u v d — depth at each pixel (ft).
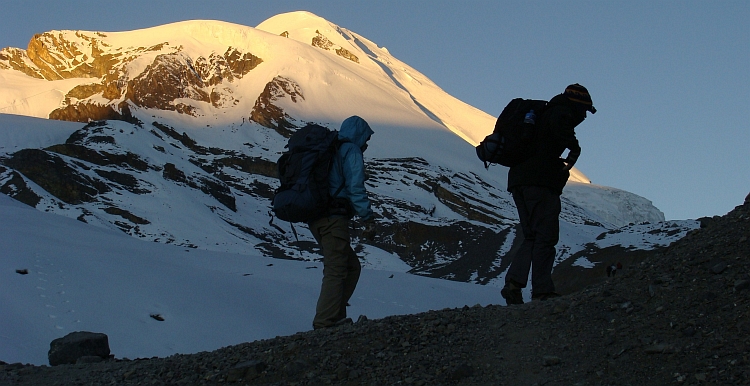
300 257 300.20
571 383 16.85
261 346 20.79
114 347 82.94
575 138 24.86
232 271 137.28
